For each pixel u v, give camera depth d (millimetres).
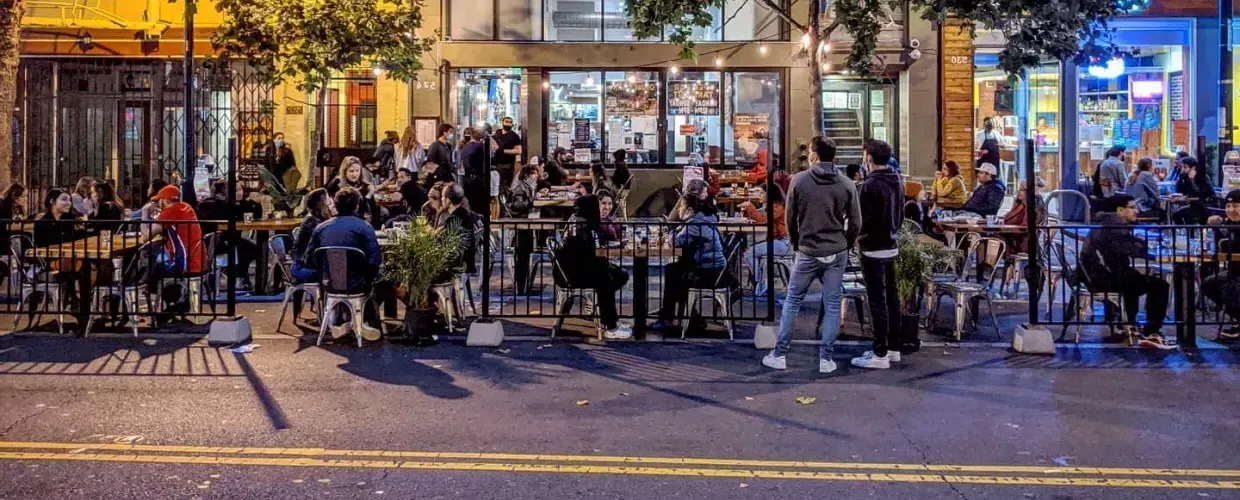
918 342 8922
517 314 9859
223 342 9102
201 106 18438
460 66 19000
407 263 9117
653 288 12695
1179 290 9156
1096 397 7301
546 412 6906
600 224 9656
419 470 5633
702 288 9570
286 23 14227
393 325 10062
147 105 18906
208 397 7230
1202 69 18781
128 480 5426
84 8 18469
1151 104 19047
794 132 19000
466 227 10281
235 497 5180
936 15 10406
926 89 18969
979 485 5414
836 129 19516
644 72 19172
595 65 18984
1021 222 12531
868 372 8125
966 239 12875
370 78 18969
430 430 6441
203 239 10422
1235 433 6387
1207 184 14711
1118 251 9109
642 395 7391
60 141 18891
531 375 8000
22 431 6344
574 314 10070
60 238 9711
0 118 12562
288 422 6594
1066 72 18641
